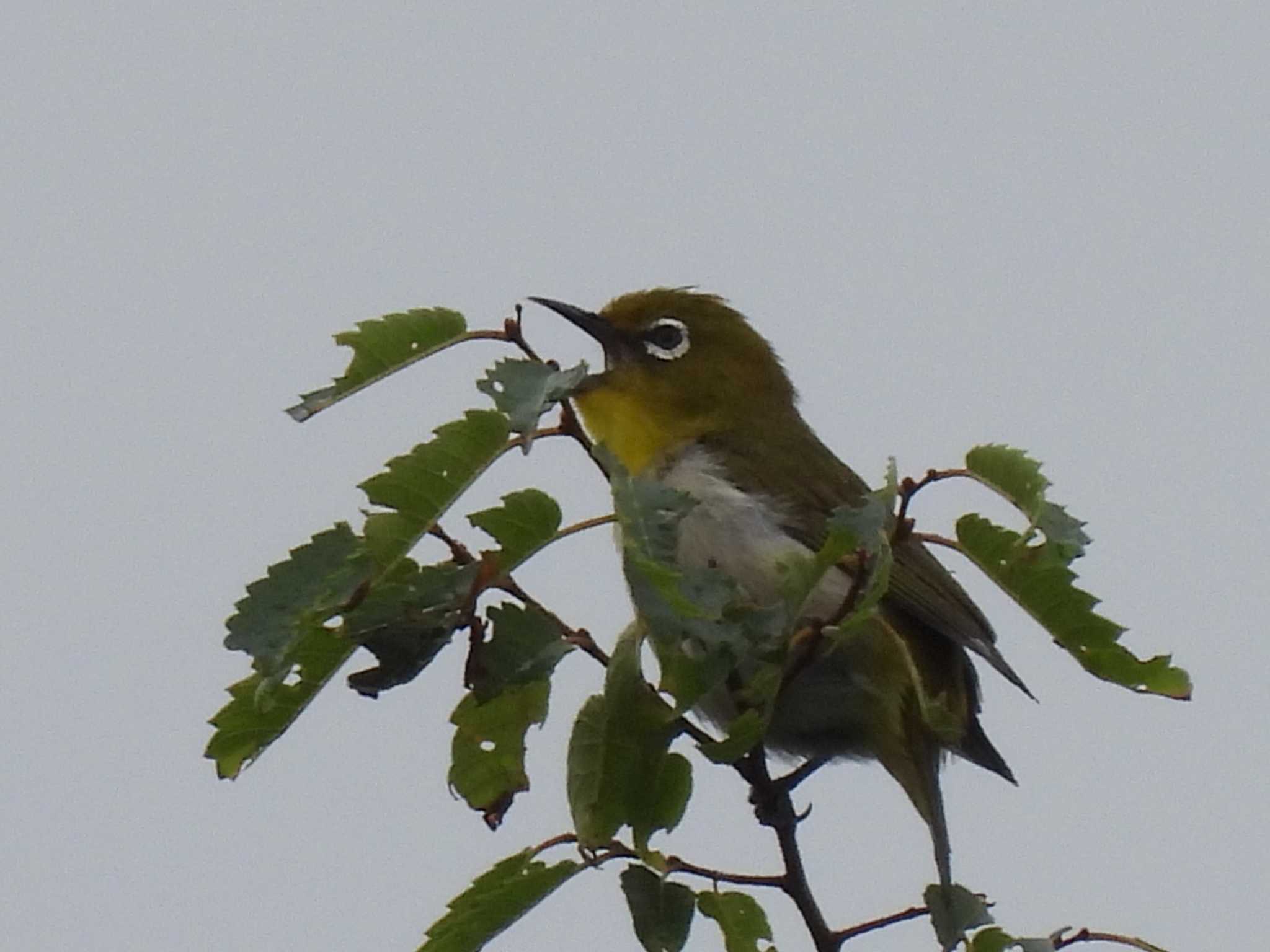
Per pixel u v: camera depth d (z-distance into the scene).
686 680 7.23
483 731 8.55
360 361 7.63
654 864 7.89
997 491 7.68
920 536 7.83
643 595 7.12
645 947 7.86
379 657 7.34
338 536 7.08
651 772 7.76
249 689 7.44
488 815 8.62
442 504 7.12
